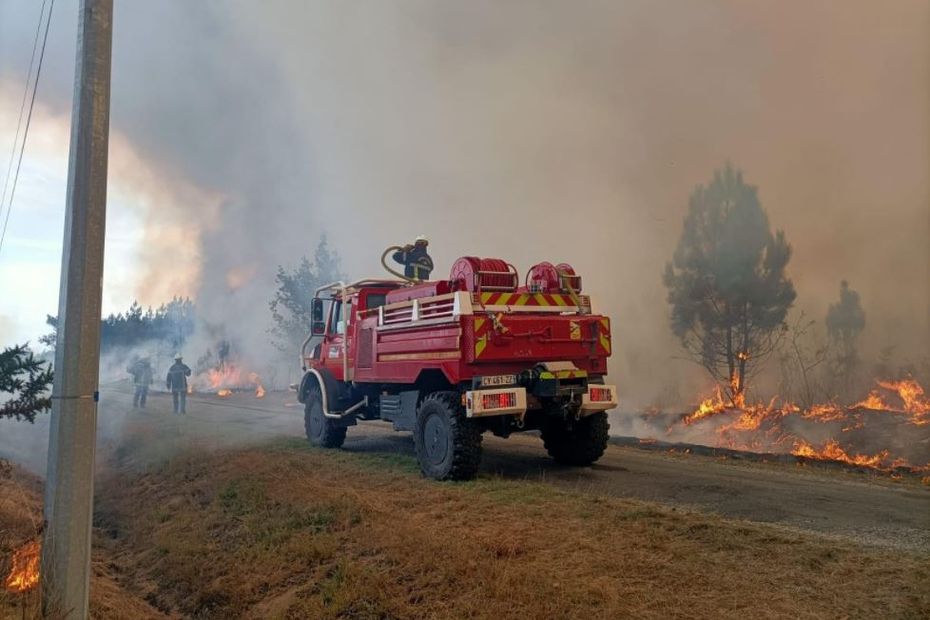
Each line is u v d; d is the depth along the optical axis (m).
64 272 3.99
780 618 3.67
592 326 8.63
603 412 8.99
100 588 6.12
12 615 4.09
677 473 8.55
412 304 8.66
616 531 5.38
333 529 6.23
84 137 4.06
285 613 4.91
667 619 3.74
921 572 4.22
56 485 3.88
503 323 7.83
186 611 5.82
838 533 5.40
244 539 6.65
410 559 5.11
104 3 4.17
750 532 5.21
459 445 7.68
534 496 6.73
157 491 9.75
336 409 10.77
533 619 3.89
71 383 3.93
